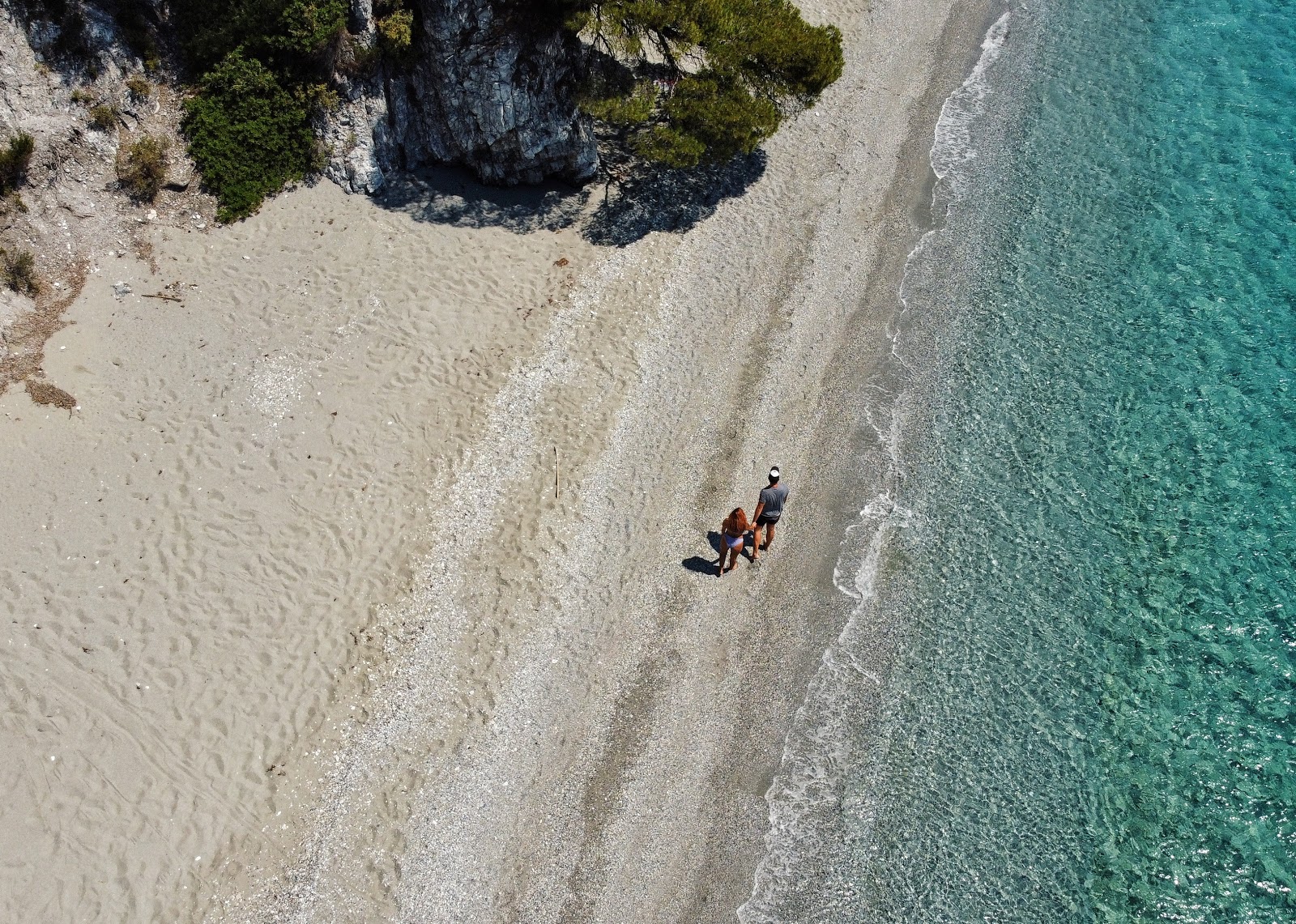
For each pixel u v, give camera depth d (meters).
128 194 21.45
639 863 14.87
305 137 22.84
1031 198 25.94
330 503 18.48
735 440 20.33
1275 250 24.31
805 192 25.59
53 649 15.99
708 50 23.41
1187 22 31.48
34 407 18.47
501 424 20.06
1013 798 15.68
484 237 23.31
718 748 16.12
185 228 21.88
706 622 17.64
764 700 16.73
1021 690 16.95
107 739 15.26
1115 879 14.88
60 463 17.97
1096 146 27.36
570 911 14.40
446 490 19.00
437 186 24.09
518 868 14.77
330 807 15.23
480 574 17.95
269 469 18.69
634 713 16.45
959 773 15.95
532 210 24.14
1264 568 18.64
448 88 22.62
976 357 22.25
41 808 14.50
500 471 19.38
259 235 22.30
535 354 21.31
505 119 22.81
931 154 27.09
